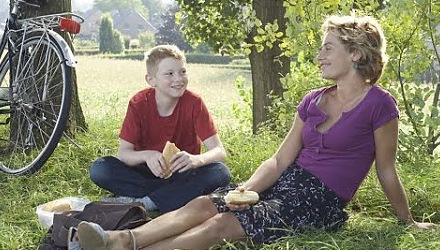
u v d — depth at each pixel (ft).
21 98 20.16
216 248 13.34
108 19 224.12
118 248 12.58
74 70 23.03
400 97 20.74
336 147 14.40
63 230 13.30
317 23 21.39
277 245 13.51
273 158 15.03
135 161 16.11
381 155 14.46
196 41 33.91
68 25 19.22
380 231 14.44
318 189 14.35
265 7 28.32
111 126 24.76
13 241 14.79
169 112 16.58
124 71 103.50
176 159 15.44
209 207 13.62
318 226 14.28
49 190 18.58
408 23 20.27
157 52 16.26
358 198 17.21
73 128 22.59
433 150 20.94
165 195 15.92
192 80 94.73
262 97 28.40
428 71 21.48
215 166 16.10
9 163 20.13
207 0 31.96
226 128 27.09
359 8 21.63
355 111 14.29
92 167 16.61
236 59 155.22
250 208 13.75
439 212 16.42
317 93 14.89
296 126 15.03
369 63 14.29
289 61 28.43
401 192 14.71
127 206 13.89
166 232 12.99
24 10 21.72
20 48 20.17
